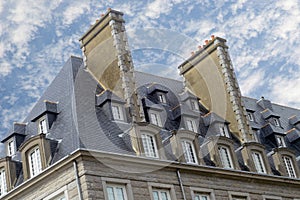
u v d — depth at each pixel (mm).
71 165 30625
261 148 39062
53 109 35312
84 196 29656
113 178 30938
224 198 35312
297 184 39875
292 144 44656
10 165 33438
